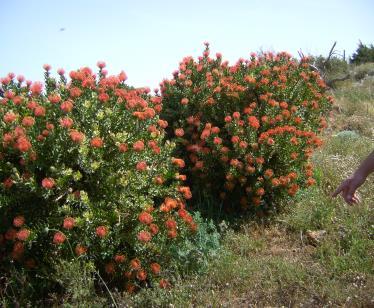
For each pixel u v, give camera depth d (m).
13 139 3.48
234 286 3.78
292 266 3.87
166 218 3.91
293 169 5.25
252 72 5.86
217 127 5.10
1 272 3.66
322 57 16.17
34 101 3.90
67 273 3.35
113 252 3.72
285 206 5.21
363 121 8.85
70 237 3.52
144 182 3.92
